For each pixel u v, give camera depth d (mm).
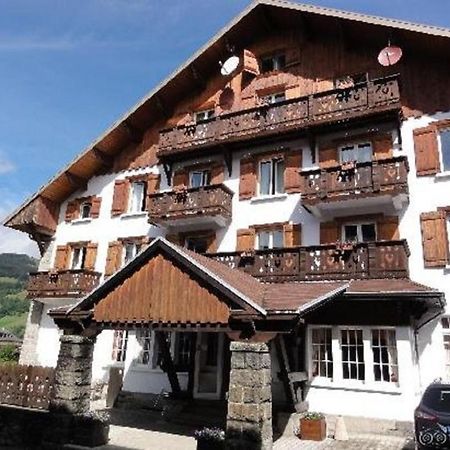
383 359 12828
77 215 23094
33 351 21328
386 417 12180
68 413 10164
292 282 14562
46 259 23000
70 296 20219
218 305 9047
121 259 20688
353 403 12672
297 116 17547
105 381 17375
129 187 21922
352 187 15094
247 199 18250
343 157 17000
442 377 12992
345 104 16594
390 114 15797
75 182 23000
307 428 11375
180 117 21672
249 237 17547
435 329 13453
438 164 15016
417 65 16578
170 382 14555
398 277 13602
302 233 16672
